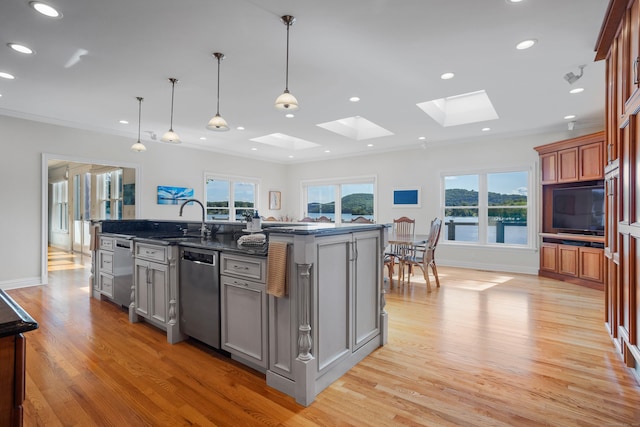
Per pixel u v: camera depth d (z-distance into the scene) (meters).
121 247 3.46
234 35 2.53
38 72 3.19
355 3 2.13
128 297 3.36
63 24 2.36
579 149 4.71
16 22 2.33
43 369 2.25
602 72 3.18
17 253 4.54
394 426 1.68
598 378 2.13
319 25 2.39
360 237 2.42
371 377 2.17
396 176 7.02
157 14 2.24
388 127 5.33
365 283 2.49
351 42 2.63
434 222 4.37
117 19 2.30
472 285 4.76
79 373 2.20
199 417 1.75
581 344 2.67
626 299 2.24
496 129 5.46
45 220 4.77
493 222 5.99
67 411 1.79
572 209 4.92
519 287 4.62
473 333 2.92
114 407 1.83
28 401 1.88
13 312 0.77
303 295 1.92
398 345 2.68
